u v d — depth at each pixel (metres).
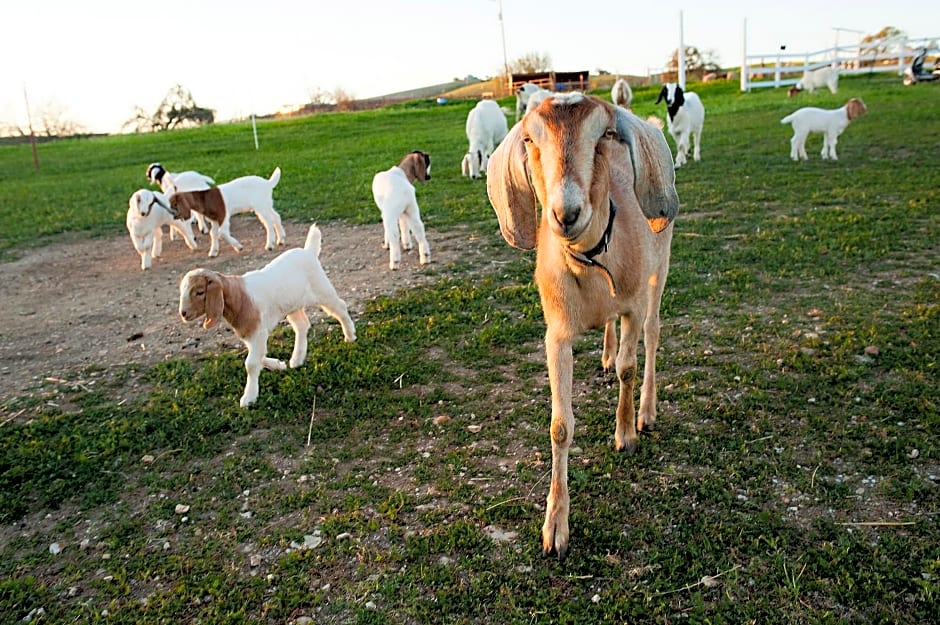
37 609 3.22
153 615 3.13
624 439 4.09
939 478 3.59
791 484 3.65
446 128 29.27
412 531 3.56
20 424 5.04
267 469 4.24
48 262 10.54
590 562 3.23
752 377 4.80
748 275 6.88
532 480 3.92
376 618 2.99
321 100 66.75
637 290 3.54
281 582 3.27
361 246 9.89
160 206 9.70
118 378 5.79
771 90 33.78
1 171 26.08
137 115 65.06
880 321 5.52
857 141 15.47
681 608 2.93
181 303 4.71
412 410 4.83
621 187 3.48
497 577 3.18
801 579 3.00
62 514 3.97
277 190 15.38
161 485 4.17
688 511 3.52
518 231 3.08
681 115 13.88
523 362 5.45
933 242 7.43
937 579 2.95
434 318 6.48
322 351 5.92
